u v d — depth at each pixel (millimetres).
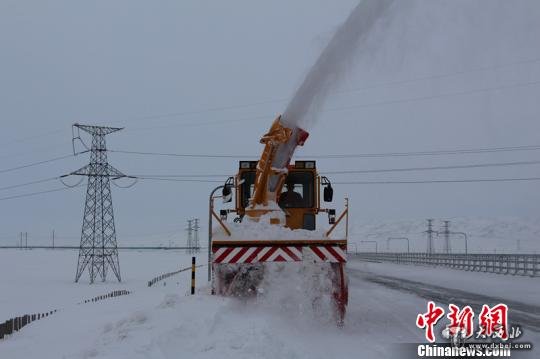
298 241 10086
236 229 10516
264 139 11273
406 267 44656
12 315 20766
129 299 20609
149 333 7793
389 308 13883
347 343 8828
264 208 11219
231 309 9375
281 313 9836
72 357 7473
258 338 7465
